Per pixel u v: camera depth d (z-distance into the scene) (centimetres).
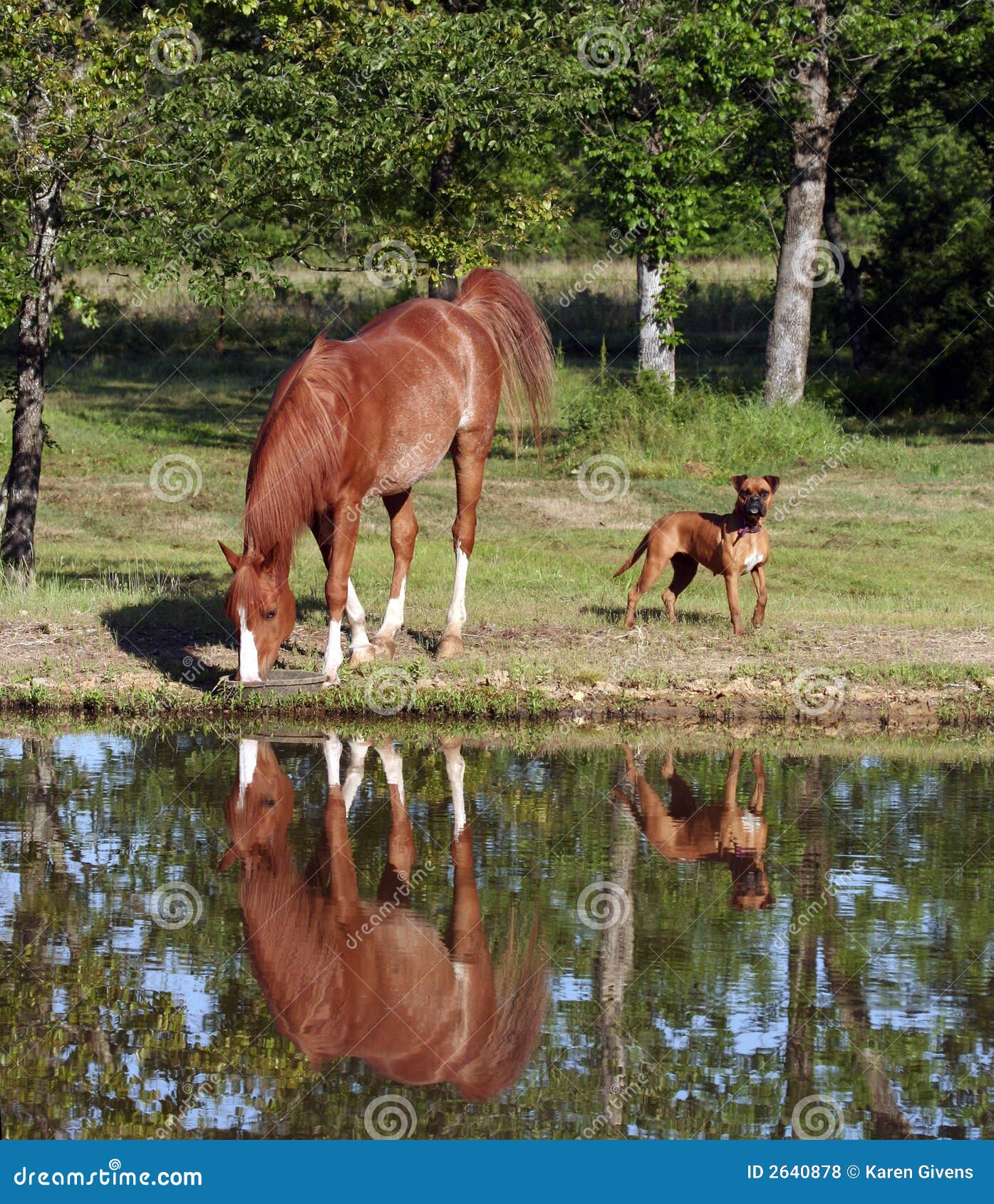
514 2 2194
